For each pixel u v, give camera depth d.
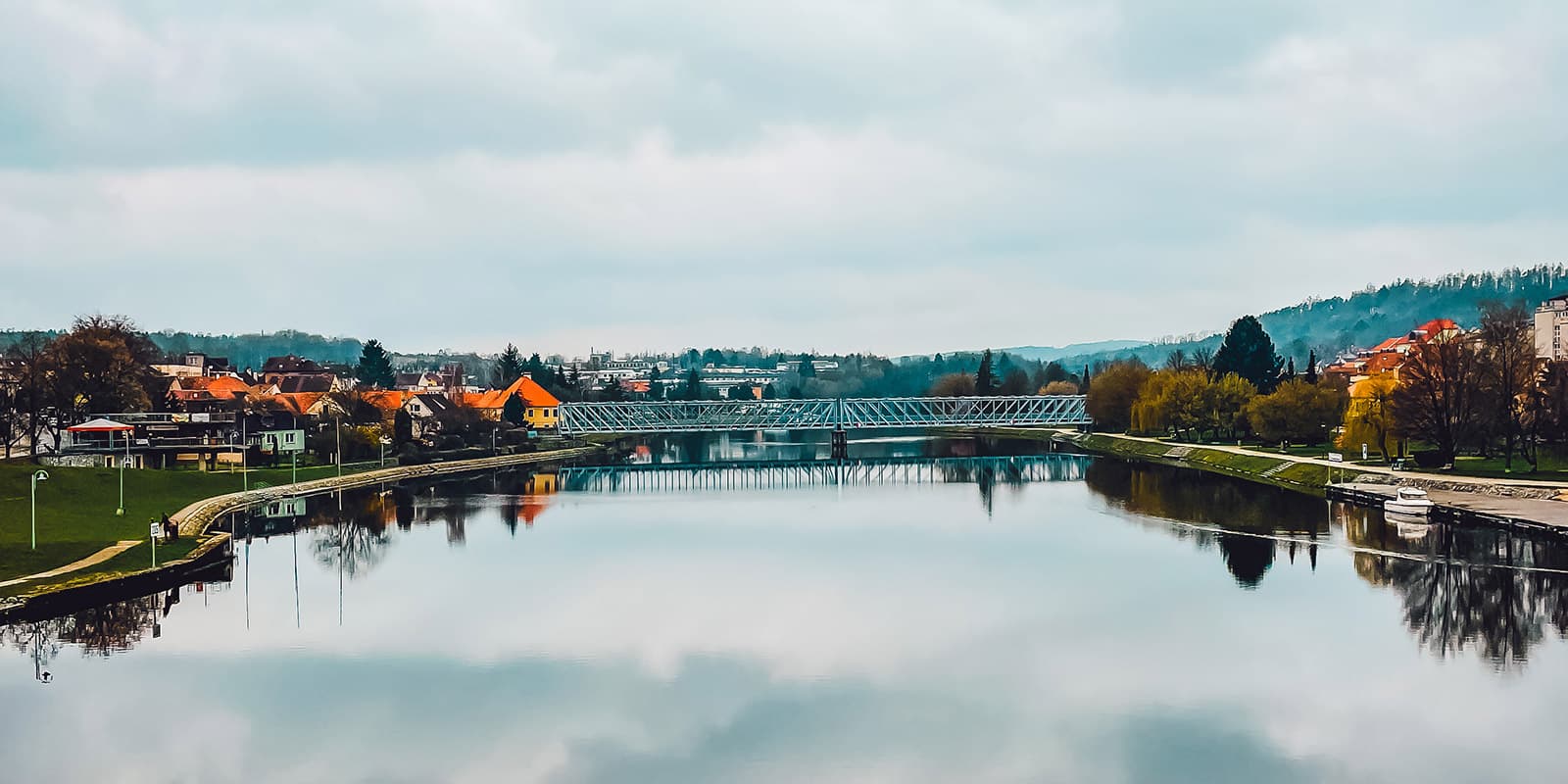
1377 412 149.88
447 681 64.25
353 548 107.25
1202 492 146.00
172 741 55.62
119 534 102.00
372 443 189.38
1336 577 88.00
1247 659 67.25
